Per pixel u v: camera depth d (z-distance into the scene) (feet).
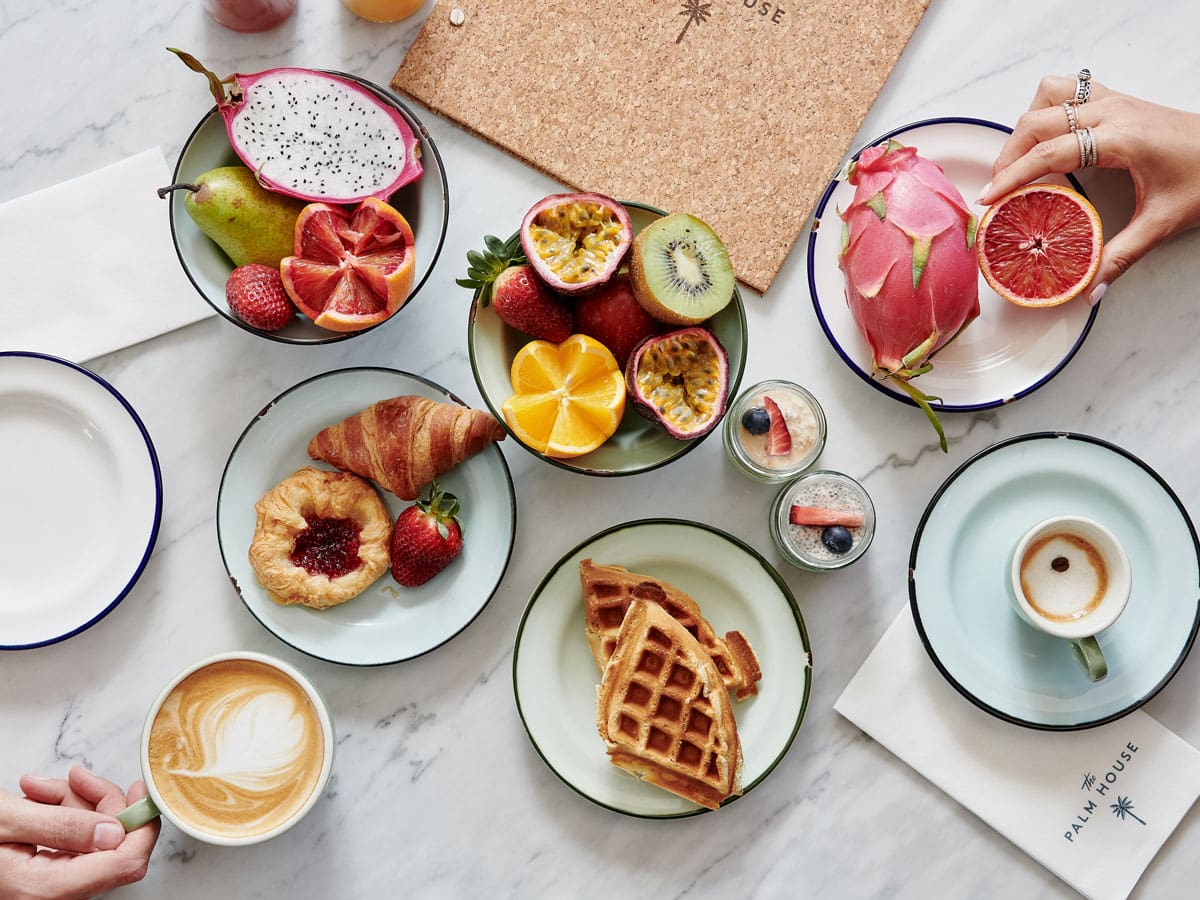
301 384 3.39
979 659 3.43
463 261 3.59
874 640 3.58
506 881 3.59
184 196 3.24
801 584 3.59
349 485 3.42
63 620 3.49
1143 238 3.31
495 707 3.59
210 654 3.60
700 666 3.12
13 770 3.58
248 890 3.58
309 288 3.11
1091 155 3.23
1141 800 3.47
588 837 3.59
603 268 3.01
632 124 3.52
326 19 3.60
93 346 3.53
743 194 3.51
